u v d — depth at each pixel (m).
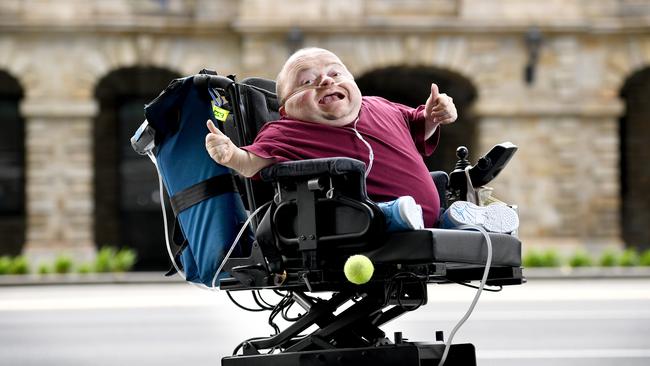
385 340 9.82
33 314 28.41
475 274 10.20
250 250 10.28
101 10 57.88
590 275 48.56
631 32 58.72
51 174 57.78
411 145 10.32
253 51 57.19
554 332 20.98
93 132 64.19
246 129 10.18
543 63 58.31
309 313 9.87
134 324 24.47
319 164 9.09
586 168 58.62
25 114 57.62
